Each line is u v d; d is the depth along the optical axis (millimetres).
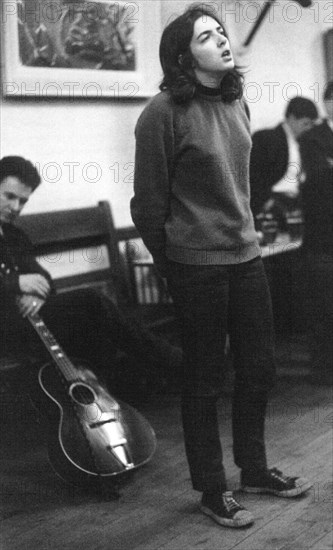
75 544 2621
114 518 2820
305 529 2652
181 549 2557
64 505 2951
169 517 2809
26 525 2779
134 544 2605
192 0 5086
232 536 2633
